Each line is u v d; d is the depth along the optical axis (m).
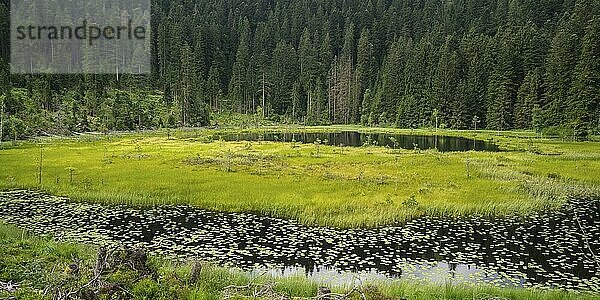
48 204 29.47
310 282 15.94
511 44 118.19
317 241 23.34
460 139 88.62
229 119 133.50
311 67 156.62
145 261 13.04
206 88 145.25
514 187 34.94
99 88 123.00
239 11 197.12
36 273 13.02
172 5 191.75
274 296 12.73
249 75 152.25
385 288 14.87
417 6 181.00
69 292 10.48
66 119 88.94
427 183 36.47
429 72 129.88
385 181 37.19
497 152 60.25
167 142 69.19
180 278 13.62
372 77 153.88
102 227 24.91
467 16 157.88
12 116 78.88
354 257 21.16
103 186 33.72
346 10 192.12
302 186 34.81
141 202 30.02
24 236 19.61
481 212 28.80
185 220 26.67
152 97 134.38
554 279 18.78
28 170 40.06
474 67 119.81
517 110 107.94
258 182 36.09
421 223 26.66
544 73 109.00
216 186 34.38
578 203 31.84
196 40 166.38
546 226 26.34
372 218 26.45
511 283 18.31
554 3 143.25
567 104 92.31
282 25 183.62
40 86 110.00
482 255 21.66
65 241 21.23
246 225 25.92
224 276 15.88
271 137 89.56
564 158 52.53
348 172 41.72
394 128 124.69
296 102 148.12
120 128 96.38
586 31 98.81
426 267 19.98
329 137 92.94
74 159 47.22
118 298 10.77
